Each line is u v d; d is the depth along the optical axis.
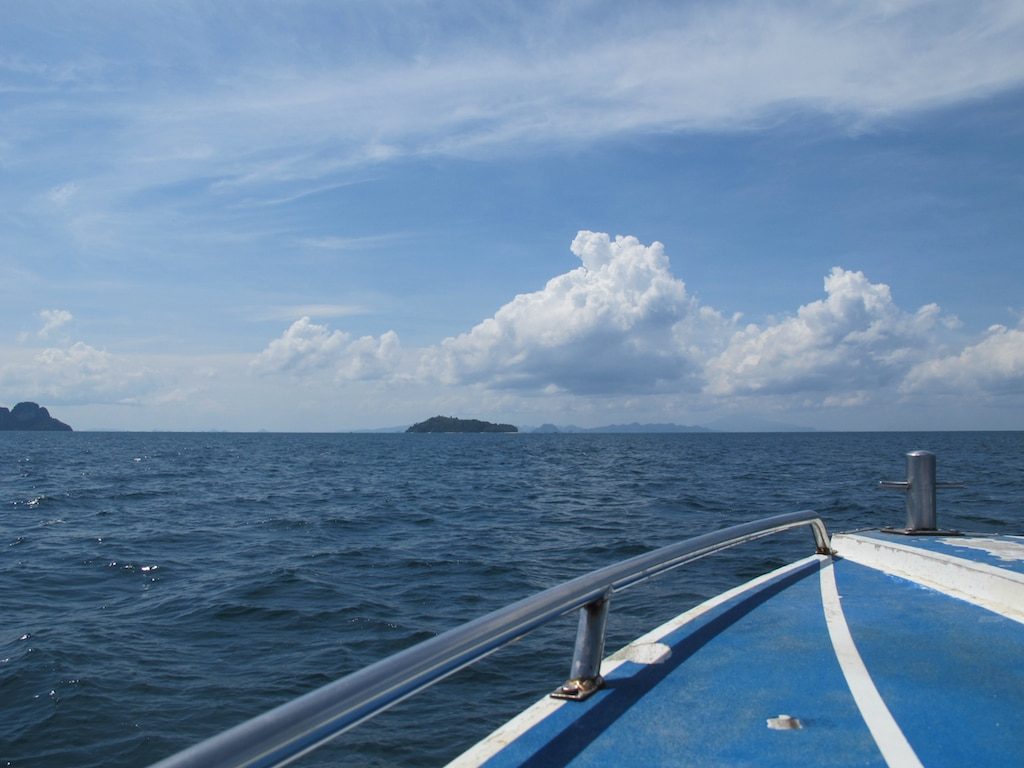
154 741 7.20
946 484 7.36
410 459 70.06
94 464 59.50
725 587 12.01
